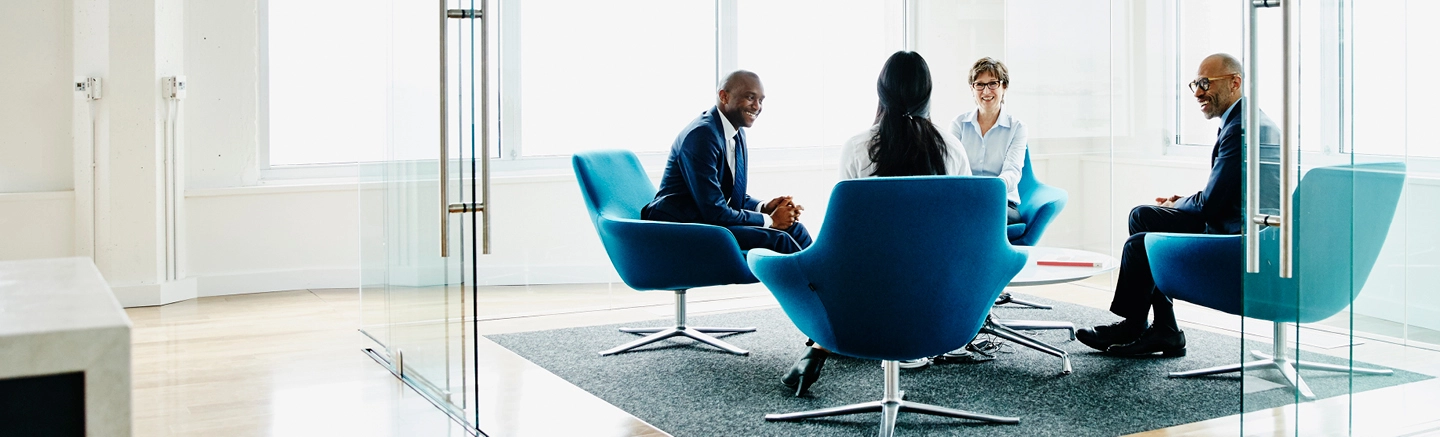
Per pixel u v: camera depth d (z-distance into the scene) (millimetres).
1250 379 2848
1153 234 3992
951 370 4191
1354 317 2984
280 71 6512
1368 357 3023
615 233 4383
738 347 4711
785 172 6480
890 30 6297
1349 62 2871
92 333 1341
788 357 4488
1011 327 4930
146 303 5867
